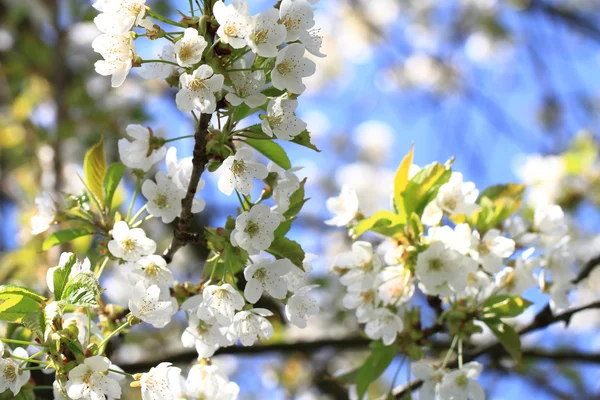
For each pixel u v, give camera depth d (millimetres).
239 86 1453
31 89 2594
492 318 1594
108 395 1446
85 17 2738
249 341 1490
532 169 2496
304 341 1856
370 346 1623
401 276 1575
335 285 2406
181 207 1521
